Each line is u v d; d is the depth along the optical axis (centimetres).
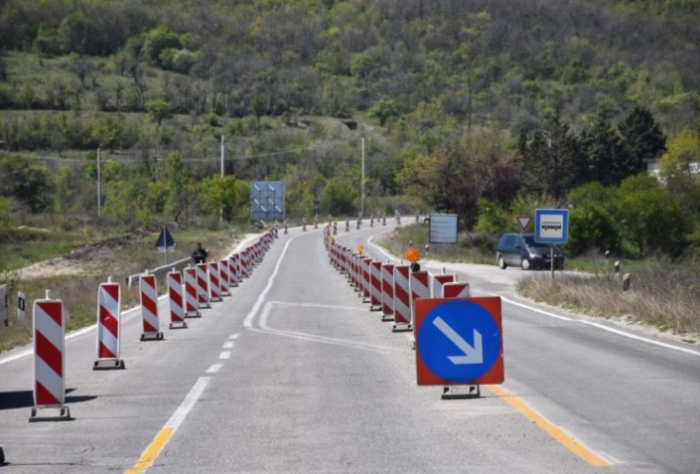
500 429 1805
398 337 3444
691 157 13162
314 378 2491
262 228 15788
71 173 18375
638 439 1700
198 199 16250
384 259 9338
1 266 7188
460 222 12700
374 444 1709
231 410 2067
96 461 1634
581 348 3044
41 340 2022
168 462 1614
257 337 3544
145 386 2428
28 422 1992
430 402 2103
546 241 5594
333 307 4922
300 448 1691
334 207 19462
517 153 13212
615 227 10406
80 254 10281
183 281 4891
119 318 2789
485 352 2056
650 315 3847
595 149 14912
